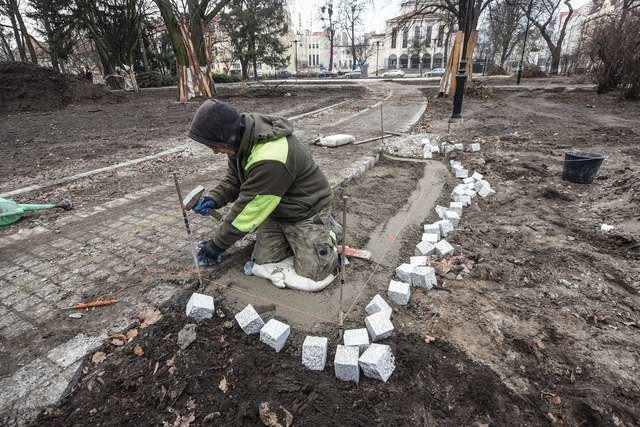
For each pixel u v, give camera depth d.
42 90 14.22
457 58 14.58
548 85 18.59
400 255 3.31
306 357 2.09
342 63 80.44
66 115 12.45
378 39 66.62
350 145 7.07
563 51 44.09
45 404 1.89
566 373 2.10
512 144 7.14
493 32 42.03
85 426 1.79
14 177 5.64
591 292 2.78
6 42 30.77
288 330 2.27
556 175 5.36
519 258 3.25
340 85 23.33
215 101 2.28
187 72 15.83
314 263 2.69
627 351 2.24
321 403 1.89
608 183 4.89
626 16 13.63
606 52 13.76
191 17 16.12
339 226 3.44
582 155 5.14
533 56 53.88
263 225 2.85
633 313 2.56
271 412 1.82
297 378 2.04
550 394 1.98
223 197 2.93
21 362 2.13
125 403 1.91
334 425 1.78
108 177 5.51
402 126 9.02
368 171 5.71
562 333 2.38
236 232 2.52
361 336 2.22
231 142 2.29
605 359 2.18
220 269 2.99
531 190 4.90
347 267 3.08
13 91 13.50
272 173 2.29
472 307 2.63
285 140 2.38
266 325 2.27
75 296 2.72
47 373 2.06
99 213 4.21
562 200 4.56
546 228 3.79
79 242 3.54
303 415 1.83
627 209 4.06
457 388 2.00
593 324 2.47
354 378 2.01
